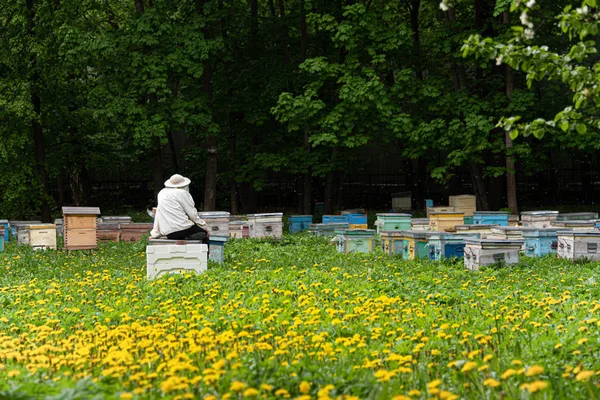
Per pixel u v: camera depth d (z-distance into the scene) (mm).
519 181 42625
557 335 8445
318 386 6141
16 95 28484
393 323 9375
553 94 29359
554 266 16422
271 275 14484
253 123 33781
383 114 28562
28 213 31094
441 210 27641
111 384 6289
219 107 32812
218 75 33812
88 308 11641
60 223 27234
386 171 47594
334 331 9016
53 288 13562
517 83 31891
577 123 8102
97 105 30469
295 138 34406
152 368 6969
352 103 28609
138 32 28797
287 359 7254
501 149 29484
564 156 41031
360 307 10203
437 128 29344
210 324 9312
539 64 7988
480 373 6535
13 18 28594
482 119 28625
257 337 8406
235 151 35094
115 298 12430
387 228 23688
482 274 15016
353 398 5355
